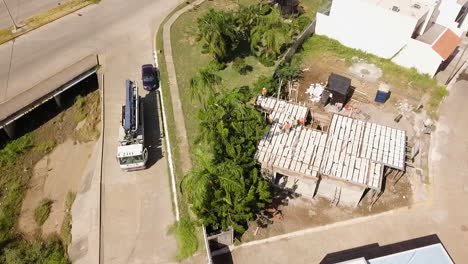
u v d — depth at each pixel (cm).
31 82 4462
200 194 2703
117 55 4797
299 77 4431
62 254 3161
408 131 3838
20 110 4044
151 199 3391
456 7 4475
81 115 4362
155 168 3631
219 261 2962
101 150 3772
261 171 3269
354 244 3039
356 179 3097
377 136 3456
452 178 3469
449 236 3078
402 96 4222
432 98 4194
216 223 2905
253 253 3002
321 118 3934
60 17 5419
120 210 3319
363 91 4275
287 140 3412
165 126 3988
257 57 4697
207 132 3198
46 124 4306
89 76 4650
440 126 3916
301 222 3173
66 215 3462
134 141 3572
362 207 3266
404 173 3494
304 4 5625
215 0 5762
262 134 3322
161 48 4891
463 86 4356
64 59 4759
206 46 4722
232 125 3238
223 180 2781
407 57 4459
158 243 3100
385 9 4272
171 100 4234
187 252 3012
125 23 5306
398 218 3191
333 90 3928
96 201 3403
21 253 3209
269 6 5428
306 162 3219
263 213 3177
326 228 3138
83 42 4997
